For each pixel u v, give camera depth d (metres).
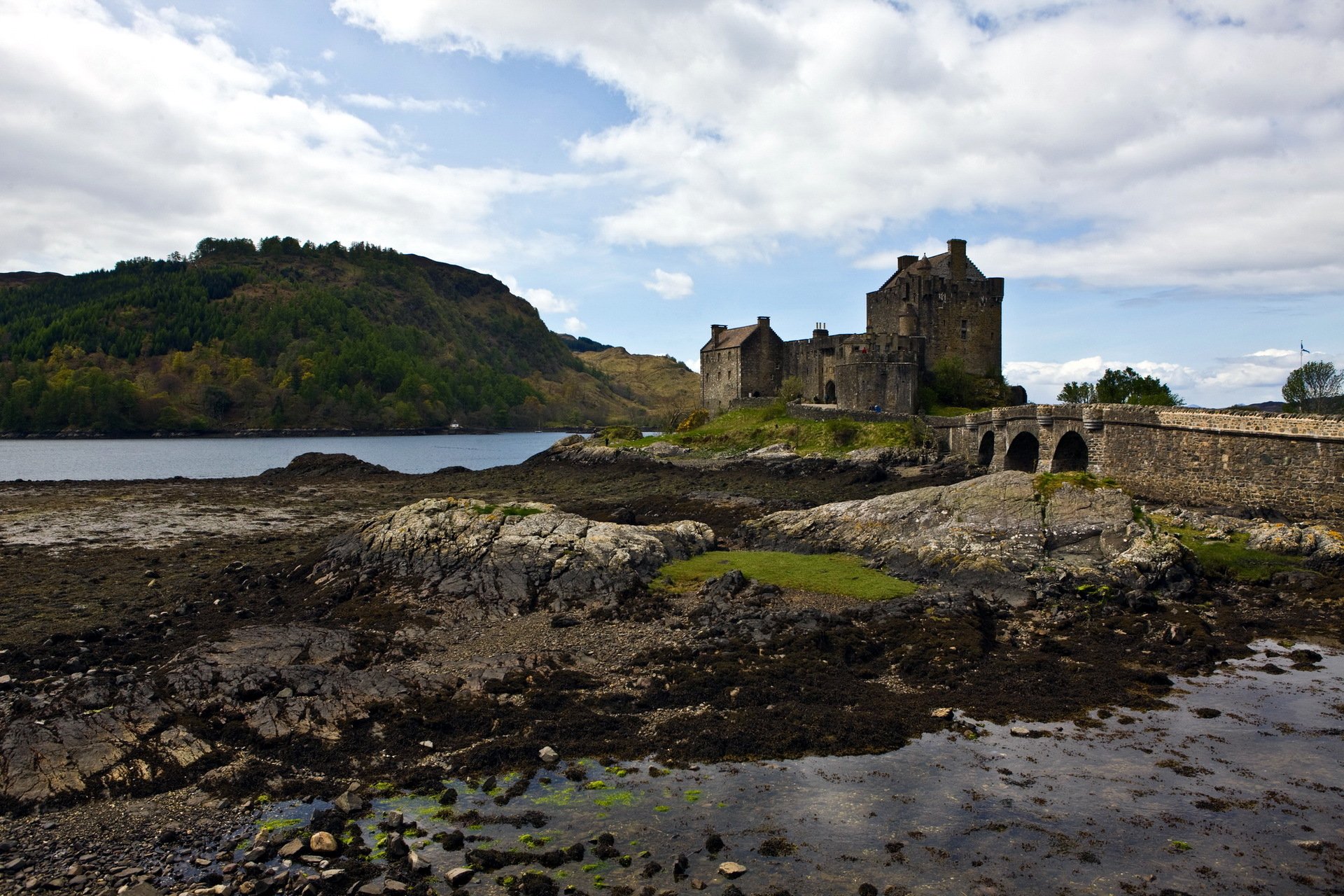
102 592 34.09
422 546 35.62
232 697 21.22
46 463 118.94
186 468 112.94
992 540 33.97
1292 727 20.44
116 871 14.98
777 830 16.25
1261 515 40.38
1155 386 80.88
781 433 82.31
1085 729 20.55
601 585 32.53
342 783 18.12
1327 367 75.06
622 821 16.59
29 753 18.23
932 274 93.94
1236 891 14.29
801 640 26.16
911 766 18.72
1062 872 14.86
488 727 20.78
